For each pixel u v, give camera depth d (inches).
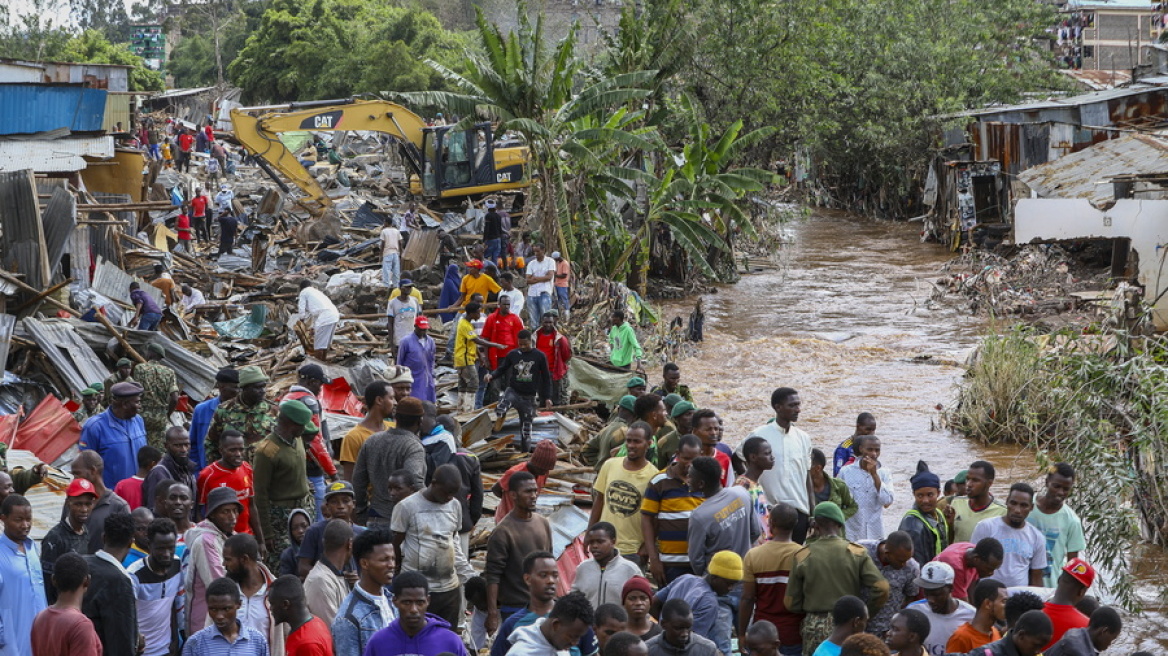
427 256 948.0
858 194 2122.3
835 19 1509.6
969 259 1339.8
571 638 238.1
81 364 523.8
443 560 297.9
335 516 296.7
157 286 761.6
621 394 601.3
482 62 964.0
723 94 1327.5
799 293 1204.5
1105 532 418.6
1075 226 751.1
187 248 1107.3
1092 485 427.8
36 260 569.9
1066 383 472.7
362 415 553.3
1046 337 692.7
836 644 256.1
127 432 378.3
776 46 1309.1
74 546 286.0
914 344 924.0
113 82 1122.7
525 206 1106.1
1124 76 2006.6
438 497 299.3
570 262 952.3
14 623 260.4
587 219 1018.7
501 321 578.2
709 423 349.1
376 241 1044.5
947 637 278.4
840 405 738.2
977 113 1481.3
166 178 1326.3
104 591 252.4
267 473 322.7
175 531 273.7
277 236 1121.4
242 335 703.7
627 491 338.6
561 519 423.2
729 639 285.9
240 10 3764.8
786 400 347.3
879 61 1734.7
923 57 1715.1
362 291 837.2
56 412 463.2
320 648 249.0
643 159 1168.8
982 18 1839.3
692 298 1171.3
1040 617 248.2
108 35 4478.3
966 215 1448.1
